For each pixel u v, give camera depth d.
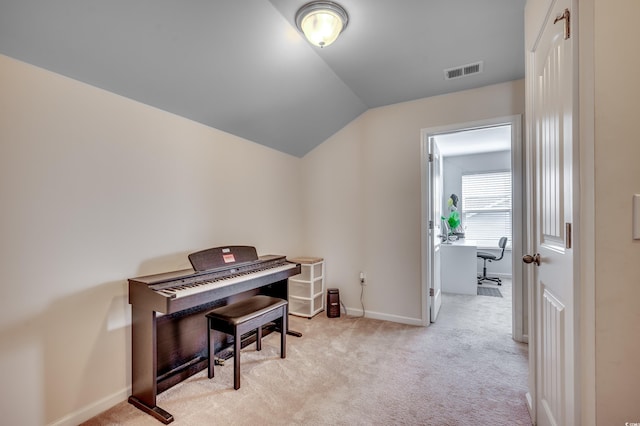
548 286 1.33
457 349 2.50
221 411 1.73
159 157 2.11
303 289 3.38
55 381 1.56
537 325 1.54
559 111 1.15
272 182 3.23
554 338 1.25
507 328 2.97
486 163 5.70
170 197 2.18
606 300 0.88
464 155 5.83
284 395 1.88
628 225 0.85
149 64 1.77
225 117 2.48
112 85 1.79
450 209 5.54
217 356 2.36
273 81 2.33
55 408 1.56
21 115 1.45
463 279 4.40
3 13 1.27
